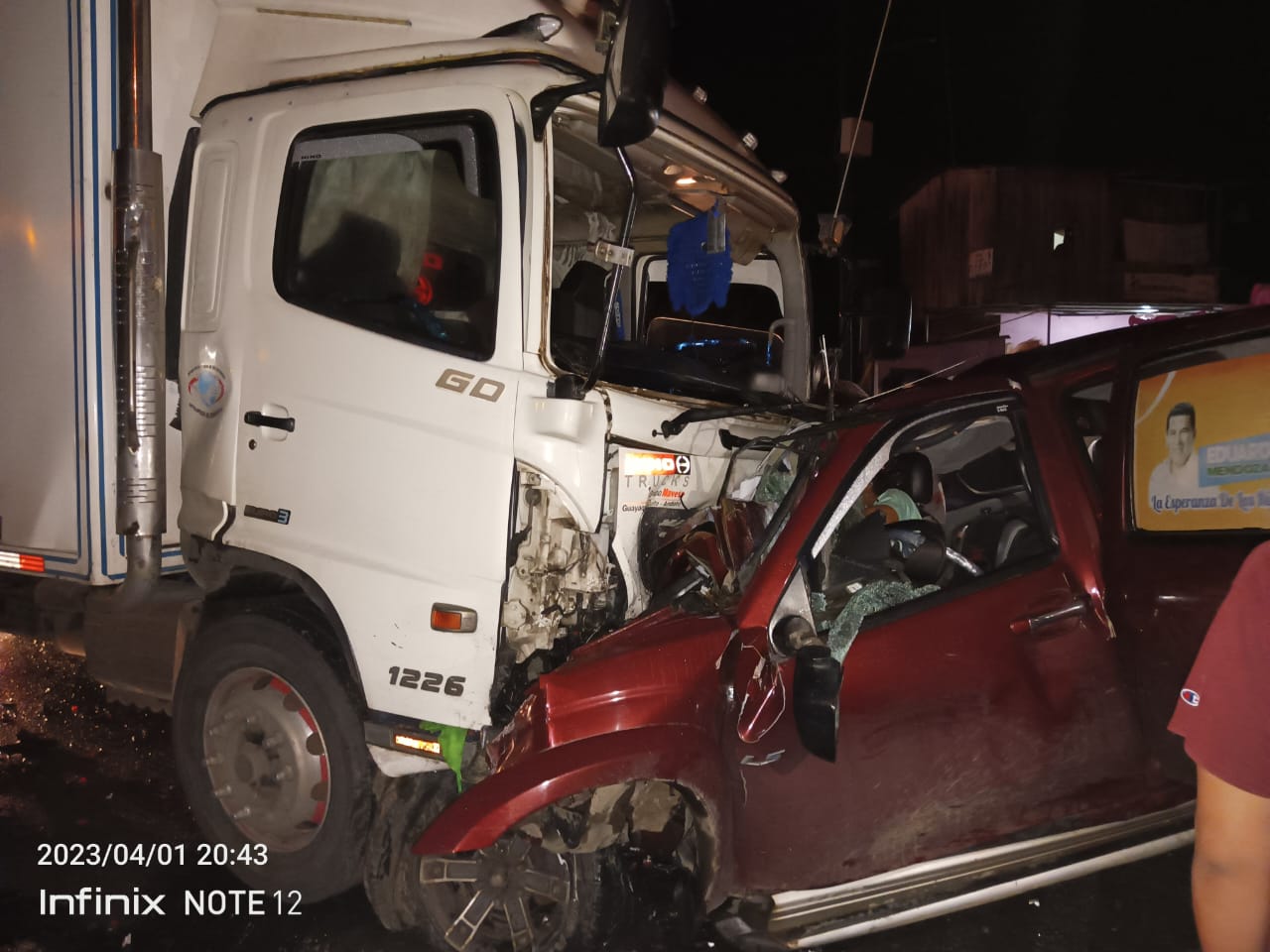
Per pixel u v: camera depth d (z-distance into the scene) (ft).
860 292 16.42
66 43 12.37
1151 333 10.77
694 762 9.17
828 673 9.02
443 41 11.27
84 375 12.39
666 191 13.26
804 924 9.76
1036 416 10.91
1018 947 10.94
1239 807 4.23
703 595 10.34
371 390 10.67
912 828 10.12
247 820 11.86
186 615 12.45
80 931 11.18
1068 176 55.52
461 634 10.06
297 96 11.64
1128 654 10.37
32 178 12.80
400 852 10.82
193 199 12.24
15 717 17.74
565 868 9.90
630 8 8.84
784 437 10.55
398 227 10.75
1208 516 9.96
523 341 9.93
